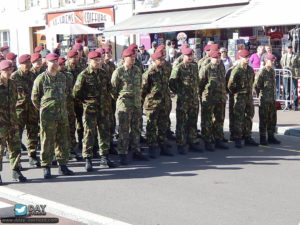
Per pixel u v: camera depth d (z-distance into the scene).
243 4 18.52
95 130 8.63
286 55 14.66
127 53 8.69
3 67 7.48
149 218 6.04
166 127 9.61
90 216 6.05
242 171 8.24
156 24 19.11
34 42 28.20
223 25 16.58
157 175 8.10
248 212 6.18
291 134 11.52
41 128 7.93
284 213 6.12
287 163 8.77
